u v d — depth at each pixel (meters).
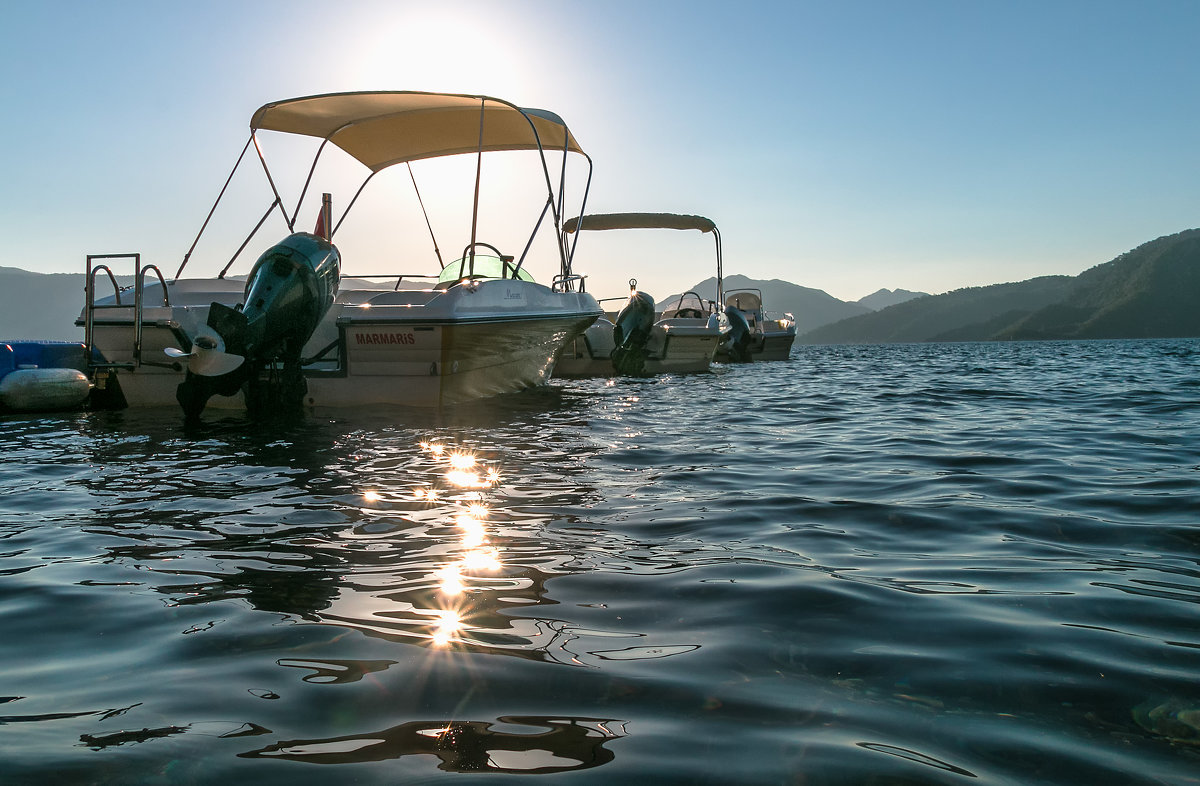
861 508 4.29
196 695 1.97
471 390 10.09
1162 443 6.79
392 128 11.09
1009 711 1.88
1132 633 2.39
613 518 4.06
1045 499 4.50
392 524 3.92
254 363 8.41
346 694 1.97
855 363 32.97
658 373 18.88
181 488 4.92
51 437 7.40
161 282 9.68
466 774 1.59
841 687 2.02
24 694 1.99
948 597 2.77
